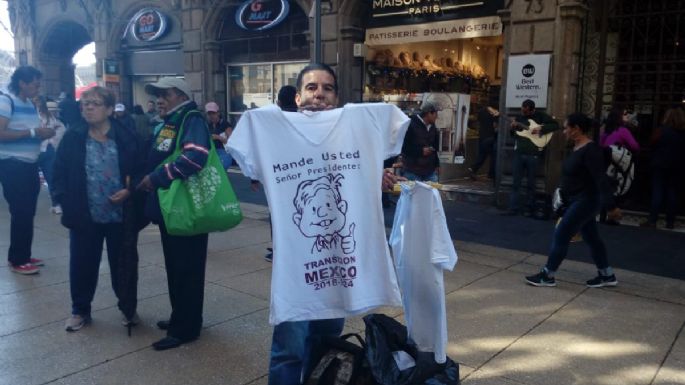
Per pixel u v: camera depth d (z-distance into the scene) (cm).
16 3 1938
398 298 271
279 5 1231
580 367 363
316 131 263
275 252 257
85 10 1641
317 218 265
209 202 367
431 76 1248
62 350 385
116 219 421
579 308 470
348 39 1098
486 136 1122
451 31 995
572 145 839
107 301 484
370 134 267
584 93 884
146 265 593
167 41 1488
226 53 1382
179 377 348
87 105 406
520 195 888
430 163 673
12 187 543
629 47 855
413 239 276
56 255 631
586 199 500
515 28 876
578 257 630
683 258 629
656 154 770
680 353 384
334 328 307
